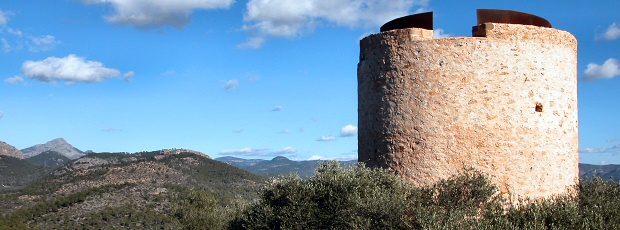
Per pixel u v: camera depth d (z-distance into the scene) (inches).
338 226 493.7
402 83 528.7
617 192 498.9
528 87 508.7
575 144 544.7
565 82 532.1
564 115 527.8
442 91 509.7
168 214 1836.9
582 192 499.8
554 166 514.0
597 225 426.0
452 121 505.0
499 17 525.3
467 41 509.4
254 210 570.6
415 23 547.8
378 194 468.4
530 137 504.7
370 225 452.8
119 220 1779.0
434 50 516.1
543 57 517.3
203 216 1256.2
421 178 510.3
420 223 435.2
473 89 504.7
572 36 547.8
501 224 426.9
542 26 544.7
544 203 463.5
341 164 558.6
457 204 473.1
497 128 501.0
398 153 526.0
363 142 573.3
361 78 583.5
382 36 548.7
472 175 494.0
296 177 555.2
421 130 514.0
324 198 524.4
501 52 508.1
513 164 499.5
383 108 542.6
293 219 518.3
